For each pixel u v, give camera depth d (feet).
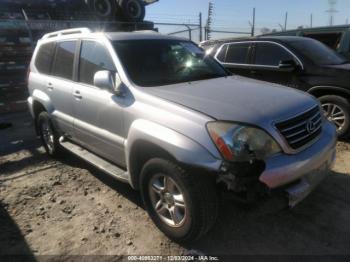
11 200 13.00
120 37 12.64
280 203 8.52
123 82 11.09
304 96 10.71
